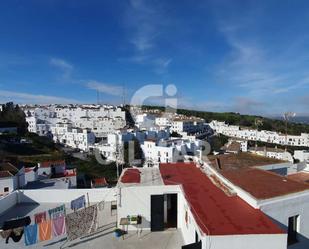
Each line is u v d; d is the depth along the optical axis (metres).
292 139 119.12
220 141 98.81
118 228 11.36
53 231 10.22
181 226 11.47
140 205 11.48
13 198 14.53
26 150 73.12
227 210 9.23
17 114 111.62
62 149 86.62
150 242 10.48
